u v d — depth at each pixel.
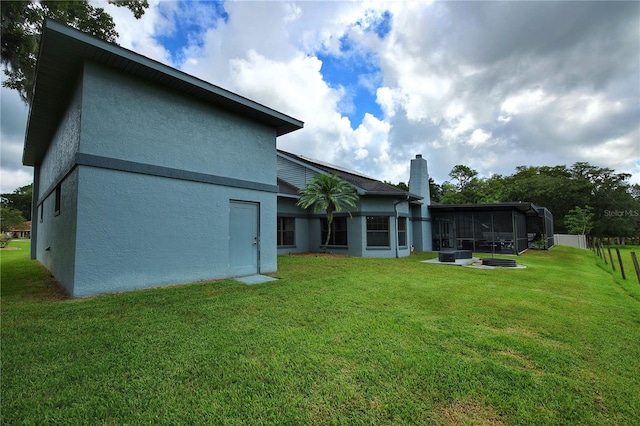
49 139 9.80
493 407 2.38
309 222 16.17
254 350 3.31
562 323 4.48
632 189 37.47
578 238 27.61
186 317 4.39
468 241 18.50
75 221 5.28
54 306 4.74
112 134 5.66
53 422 2.12
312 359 3.11
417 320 4.45
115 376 2.74
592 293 6.75
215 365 2.96
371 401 2.41
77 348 3.29
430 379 2.76
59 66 5.61
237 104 7.43
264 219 8.52
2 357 3.05
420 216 18.14
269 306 5.05
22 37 7.30
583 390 2.66
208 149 7.22
